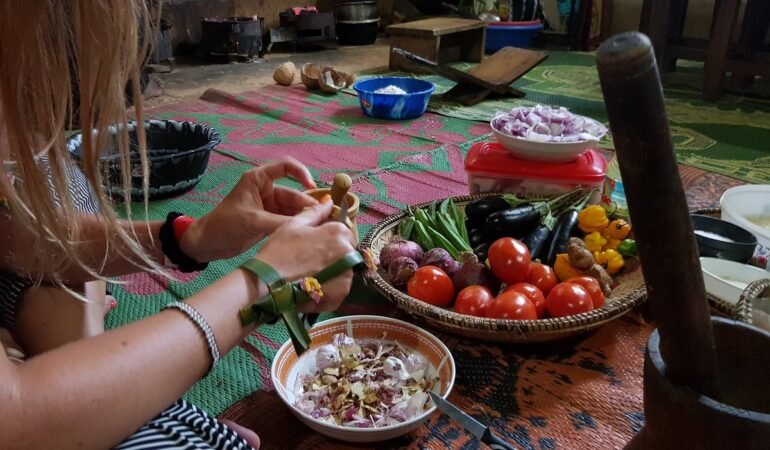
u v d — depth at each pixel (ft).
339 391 3.08
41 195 2.25
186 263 3.04
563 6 15.94
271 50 15.19
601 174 4.61
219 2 14.67
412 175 6.68
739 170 6.94
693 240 1.42
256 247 4.86
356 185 6.33
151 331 1.96
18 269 2.86
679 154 7.51
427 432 2.99
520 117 5.03
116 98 2.18
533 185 4.76
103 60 2.09
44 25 2.02
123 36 2.10
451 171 6.81
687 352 1.55
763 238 4.11
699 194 6.08
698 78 12.00
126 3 2.07
